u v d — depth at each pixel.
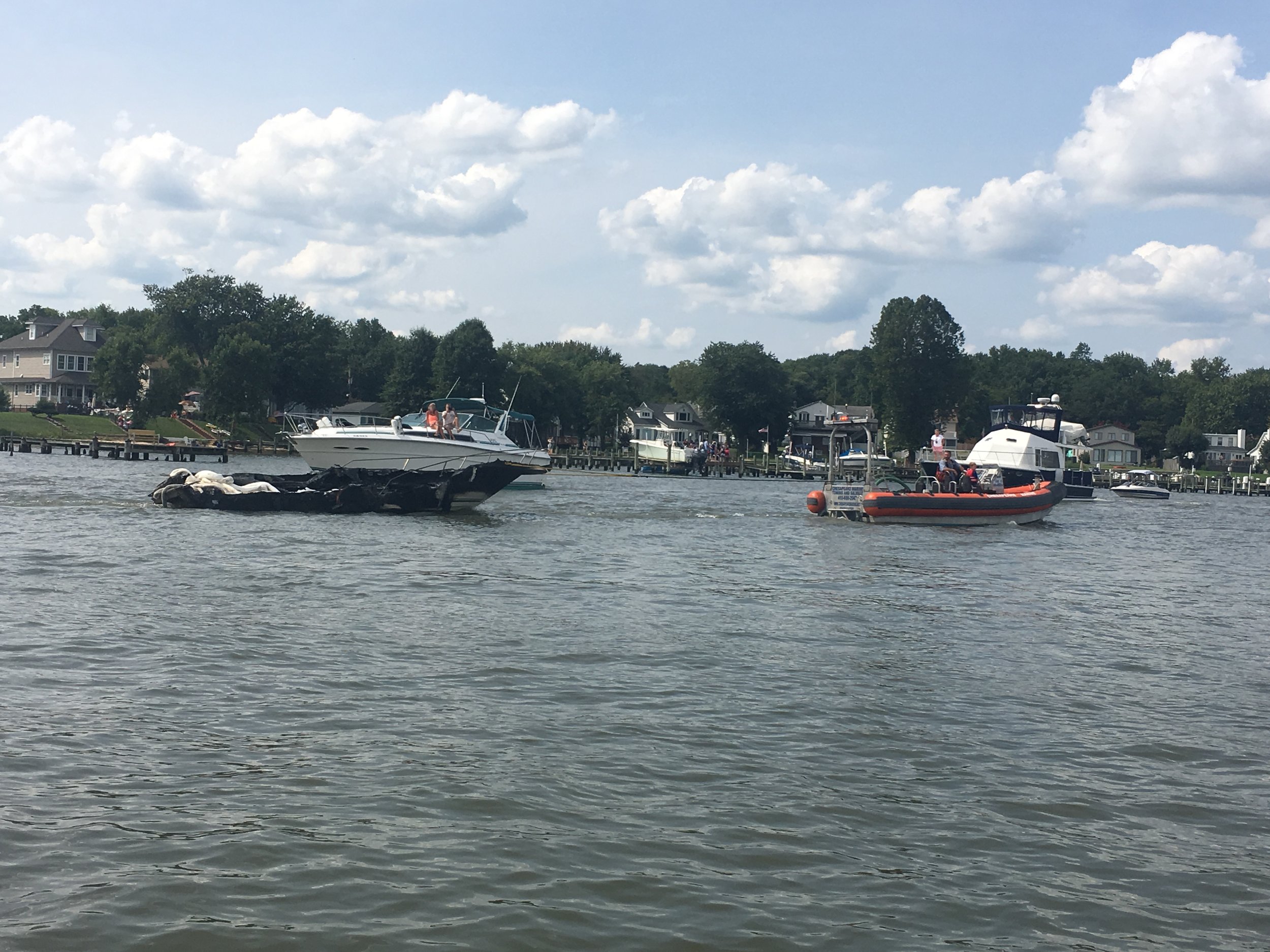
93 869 7.04
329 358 107.12
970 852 7.82
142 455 73.69
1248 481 99.75
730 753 9.74
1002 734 10.72
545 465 46.38
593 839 7.75
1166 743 10.61
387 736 9.85
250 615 15.22
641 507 43.22
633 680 12.23
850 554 26.58
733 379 121.56
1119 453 144.75
